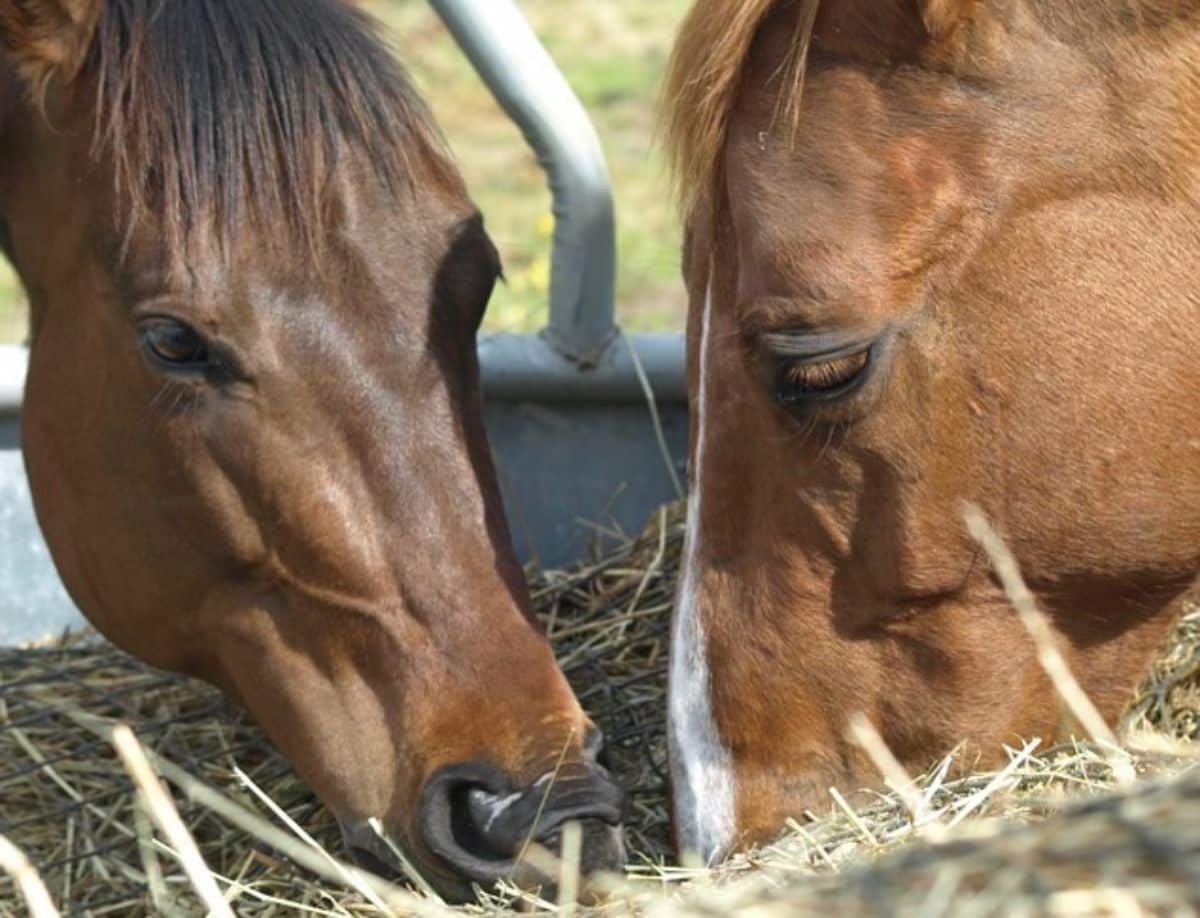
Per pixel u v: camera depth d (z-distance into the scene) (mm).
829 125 3135
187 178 3492
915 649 3326
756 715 3367
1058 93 3137
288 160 3518
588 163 4680
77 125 3695
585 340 4781
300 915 3420
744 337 3174
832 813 3244
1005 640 3330
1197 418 3258
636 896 2920
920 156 3125
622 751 4156
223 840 3922
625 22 12383
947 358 3166
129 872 3797
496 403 4902
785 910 2262
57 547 3943
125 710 4480
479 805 3344
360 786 3504
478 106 11195
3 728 4359
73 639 4840
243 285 3482
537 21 12391
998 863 2227
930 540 3242
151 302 3520
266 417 3498
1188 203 3180
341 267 3514
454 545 3496
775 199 3127
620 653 4488
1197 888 2127
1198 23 3141
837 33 3152
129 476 3682
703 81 3211
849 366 3129
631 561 4805
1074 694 2979
